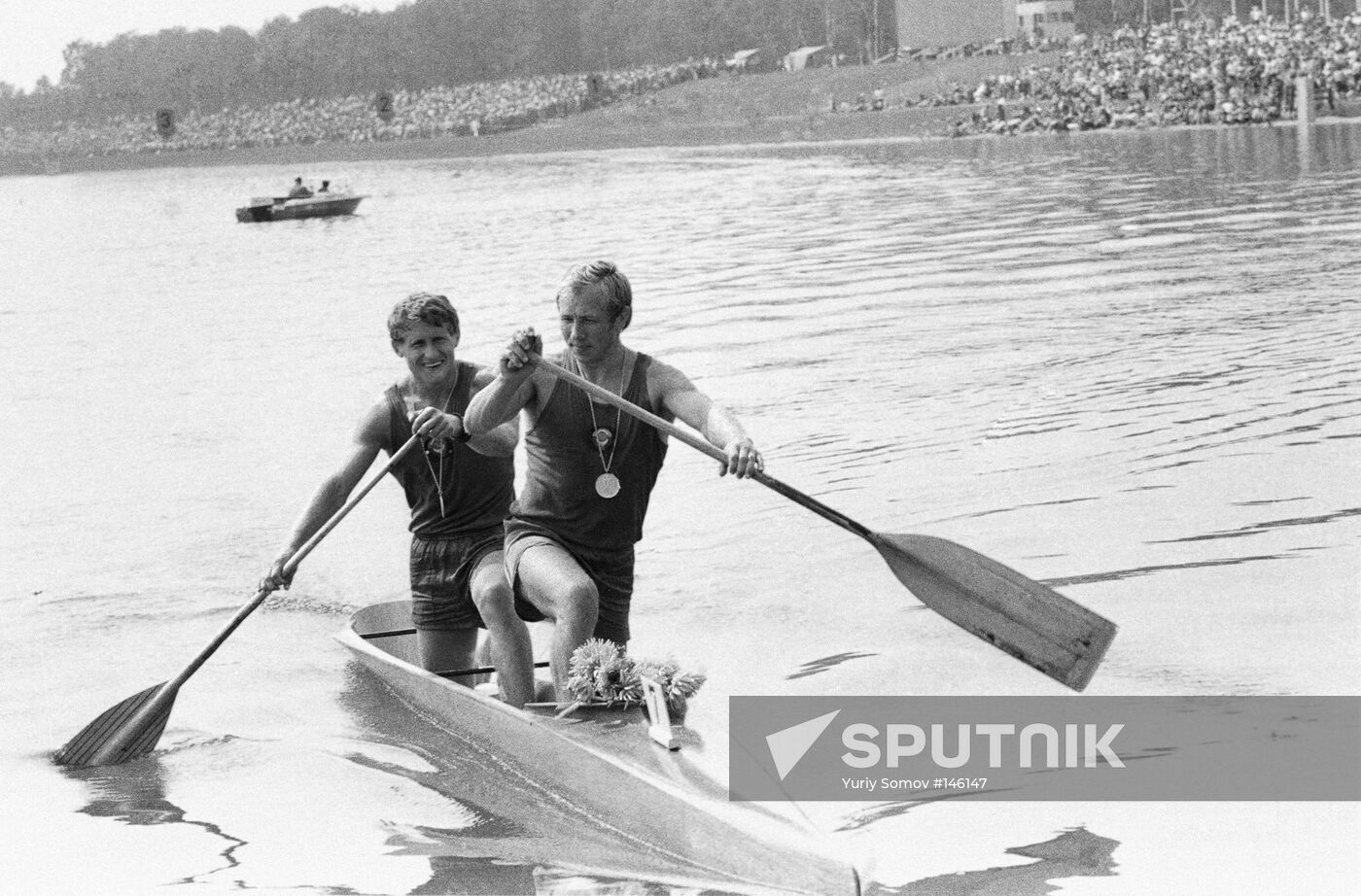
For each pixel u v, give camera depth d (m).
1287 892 3.80
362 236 31.14
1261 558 6.61
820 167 43.12
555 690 5.16
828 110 75.94
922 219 24.94
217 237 34.62
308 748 5.34
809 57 110.00
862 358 12.31
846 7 116.00
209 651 5.50
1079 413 9.70
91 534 8.41
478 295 18.84
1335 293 13.72
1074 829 4.24
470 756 5.20
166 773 5.15
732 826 4.14
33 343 17.42
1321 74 46.31
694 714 5.26
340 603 7.15
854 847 4.20
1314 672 5.28
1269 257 16.67
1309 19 52.88
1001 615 5.16
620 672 4.92
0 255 34.03
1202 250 17.77
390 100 116.88
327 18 147.75
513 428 5.68
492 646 5.70
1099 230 20.91
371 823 4.62
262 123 136.00
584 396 5.26
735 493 8.44
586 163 58.97
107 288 24.02
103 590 7.38
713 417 5.16
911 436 9.42
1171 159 34.19
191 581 7.49
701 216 29.31
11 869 4.39
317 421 11.44
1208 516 7.29
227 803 4.85
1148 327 12.73
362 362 14.20
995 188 30.44
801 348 13.01
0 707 5.88
